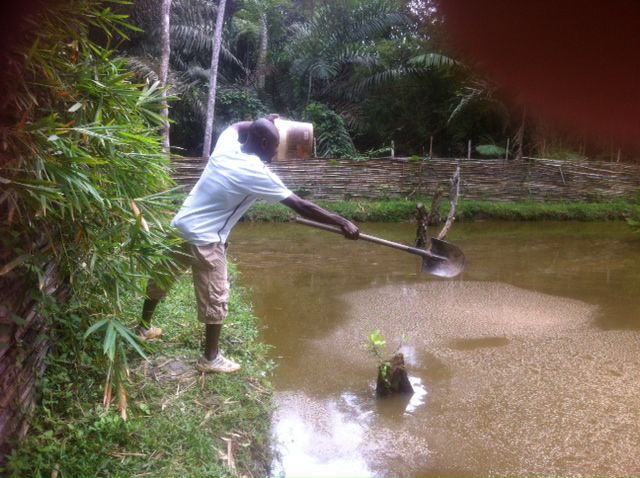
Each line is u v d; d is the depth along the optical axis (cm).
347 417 352
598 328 518
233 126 354
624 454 310
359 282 665
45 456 241
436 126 1246
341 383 400
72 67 242
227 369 352
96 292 288
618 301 603
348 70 1403
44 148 215
